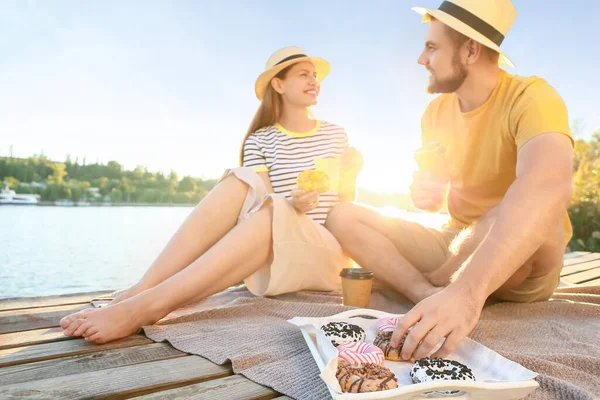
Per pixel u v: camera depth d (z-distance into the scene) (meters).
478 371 1.28
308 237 2.29
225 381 1.34
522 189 1.55
